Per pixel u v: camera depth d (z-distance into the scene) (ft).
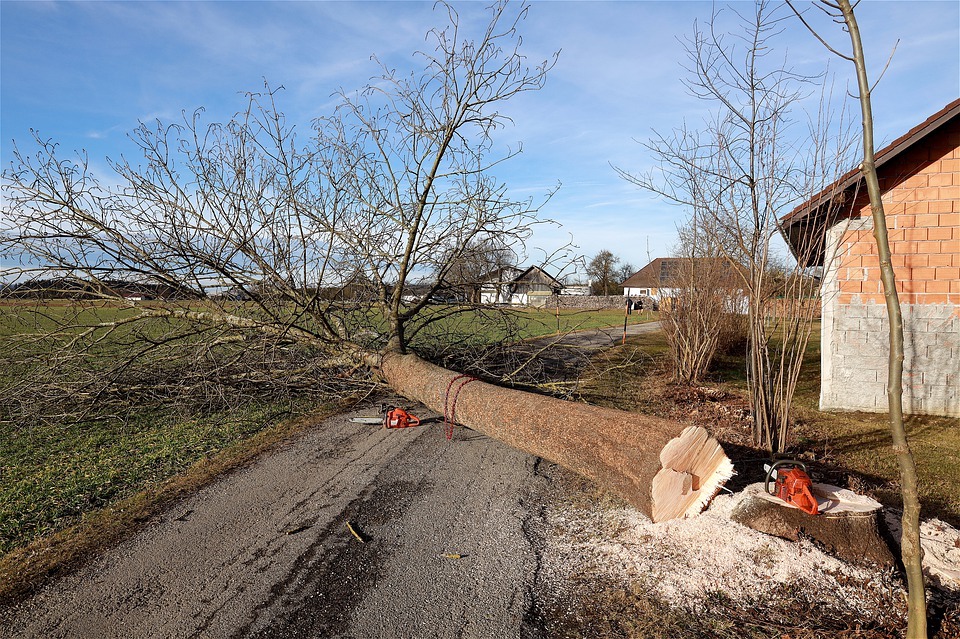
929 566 9.89
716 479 10.85
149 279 23.02
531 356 26.48
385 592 10.27
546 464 17.31
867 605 9.14
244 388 24.40
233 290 24.14
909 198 22.47
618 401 26.43
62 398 22.21
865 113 6.86
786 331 17.20
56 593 10.30
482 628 9.19
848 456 17.61
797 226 22.11
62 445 19.31
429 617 9.52
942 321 22.34
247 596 10.19
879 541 10.28
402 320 26.14
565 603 9.83
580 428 12.91
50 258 21.94
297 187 23.29
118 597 10.18
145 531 12.78
